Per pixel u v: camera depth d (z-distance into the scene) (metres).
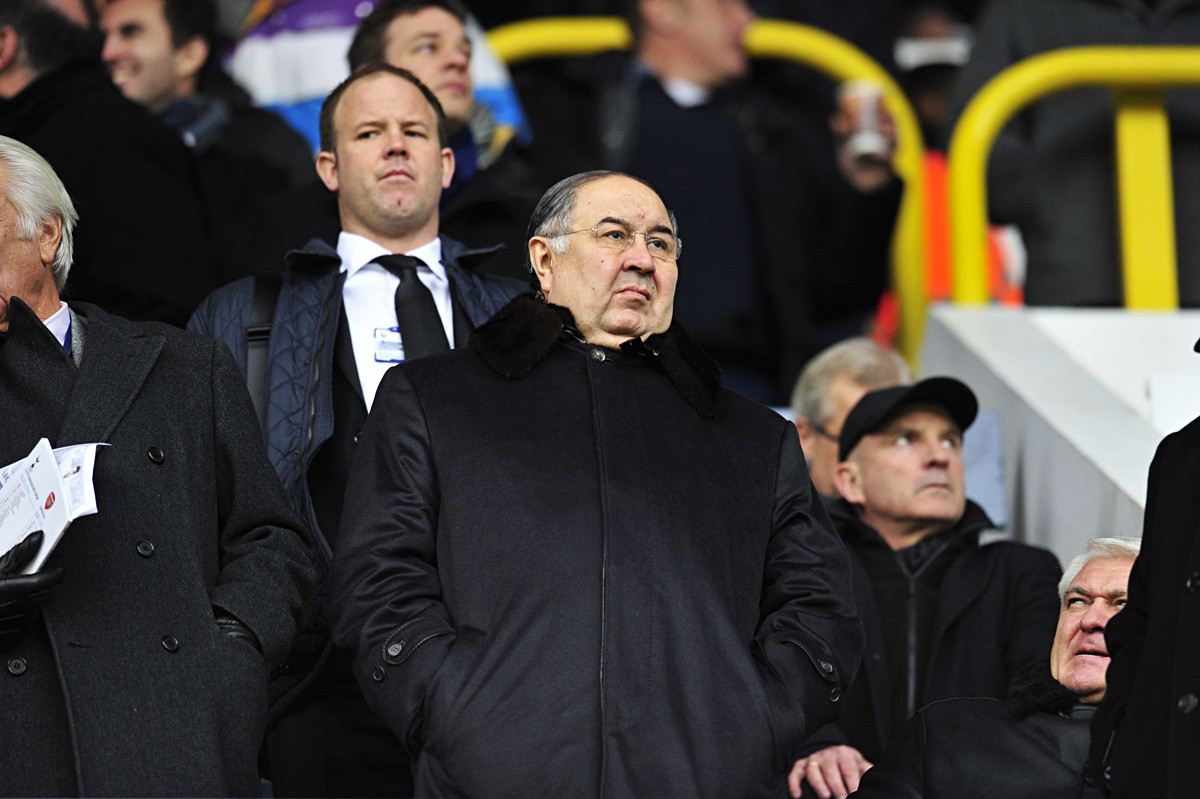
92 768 13.05
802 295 26.23
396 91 17.80
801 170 26.73
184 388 14.63
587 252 14.99
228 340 16.80
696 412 14.69
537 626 13.52
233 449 14.69
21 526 12.90
